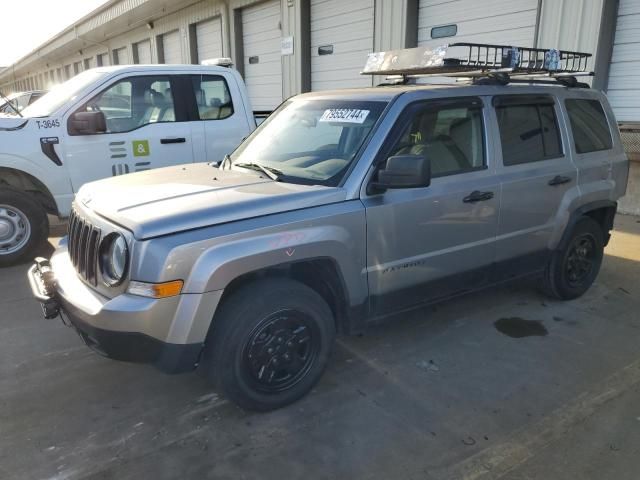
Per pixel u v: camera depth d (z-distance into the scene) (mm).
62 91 6199
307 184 3273
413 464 2666
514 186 3945
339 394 3291
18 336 4078
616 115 7914
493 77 4020
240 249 2750
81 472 2604
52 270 3346
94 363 3676
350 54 11789
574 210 4453
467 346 3934
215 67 6609
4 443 2820
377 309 3441
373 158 3262
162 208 2846
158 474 2594
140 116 6145
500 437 2879
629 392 3314
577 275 4785
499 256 4035
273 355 2998
